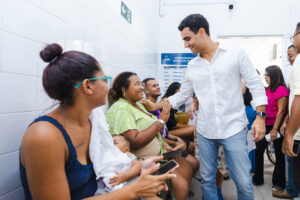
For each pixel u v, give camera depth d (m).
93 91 0.82
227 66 1.58
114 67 2.17
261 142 2.69
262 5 3.95
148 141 1.65
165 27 4.23
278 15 3.89
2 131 0.94
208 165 1.74
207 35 1.62
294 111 1.29
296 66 1.32
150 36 3.58
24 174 0.78
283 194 2.41
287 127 1.37
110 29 2.06
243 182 1.58
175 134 2.77
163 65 4.24
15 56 1.00
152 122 1.82
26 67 1.07
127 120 1.66
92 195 0.89
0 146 0.94
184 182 1.73
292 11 3.74
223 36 4.09
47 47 0.80
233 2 4.01
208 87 1.66
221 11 4.06
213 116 1.66
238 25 4.01
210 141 1.72
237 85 1.62
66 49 1.40
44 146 0.68
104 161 0.95
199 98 1.73
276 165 2.49
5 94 0.95
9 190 0.99
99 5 1.83
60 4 1.32
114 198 0.74
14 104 1.00
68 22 1.41
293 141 1.38
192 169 2.10
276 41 5.61
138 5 2.93
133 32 2.75
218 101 1.62
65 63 0.78
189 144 2.69
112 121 1.70
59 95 0.79
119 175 0.97
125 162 1.02
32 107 1.12
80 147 0.88
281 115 2.41
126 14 2.48
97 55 1.81
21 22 1.03
